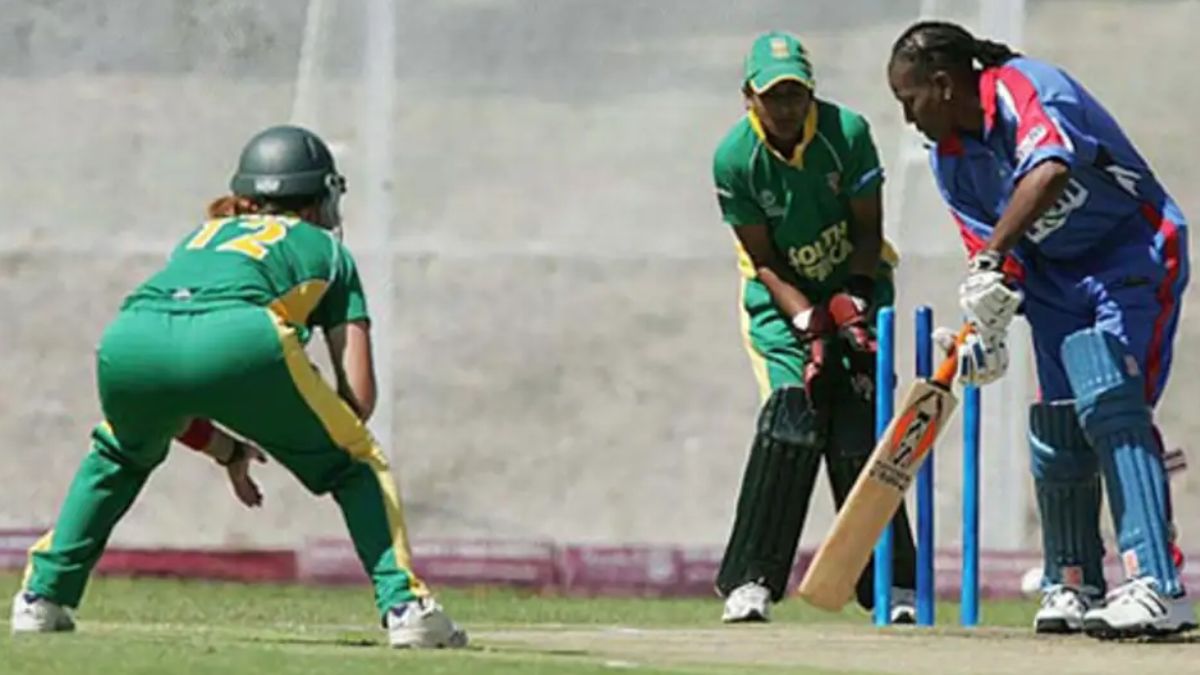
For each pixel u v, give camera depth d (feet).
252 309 59.93
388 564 60.75
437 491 123.85
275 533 123.34
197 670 54.75
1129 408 65.31
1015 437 119.24
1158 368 66.33
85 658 56.70
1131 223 66.23
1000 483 119.24
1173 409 119.85
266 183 63.00
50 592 64.08
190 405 60.34
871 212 86.33
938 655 62.59
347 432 60.64
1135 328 65.72
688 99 123.95
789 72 83.46
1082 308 66.69
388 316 124.26
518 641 67.46
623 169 124.06
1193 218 120.57
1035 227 65.92
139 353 60.13
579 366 123.65
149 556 120.88
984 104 65.67
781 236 86.38
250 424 60.34
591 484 123.24
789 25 123.34
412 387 124.16
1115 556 114.21
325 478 61.11
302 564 120.98
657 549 118.42
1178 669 58.59
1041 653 62.75
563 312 123.85
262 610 102.94
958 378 67.31
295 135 63.77
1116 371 65.31
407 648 60.39
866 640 67.92
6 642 60.29
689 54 124.06
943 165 67.31
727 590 89.30
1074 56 121.90
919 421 68.08
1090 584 70.85
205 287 60.29
